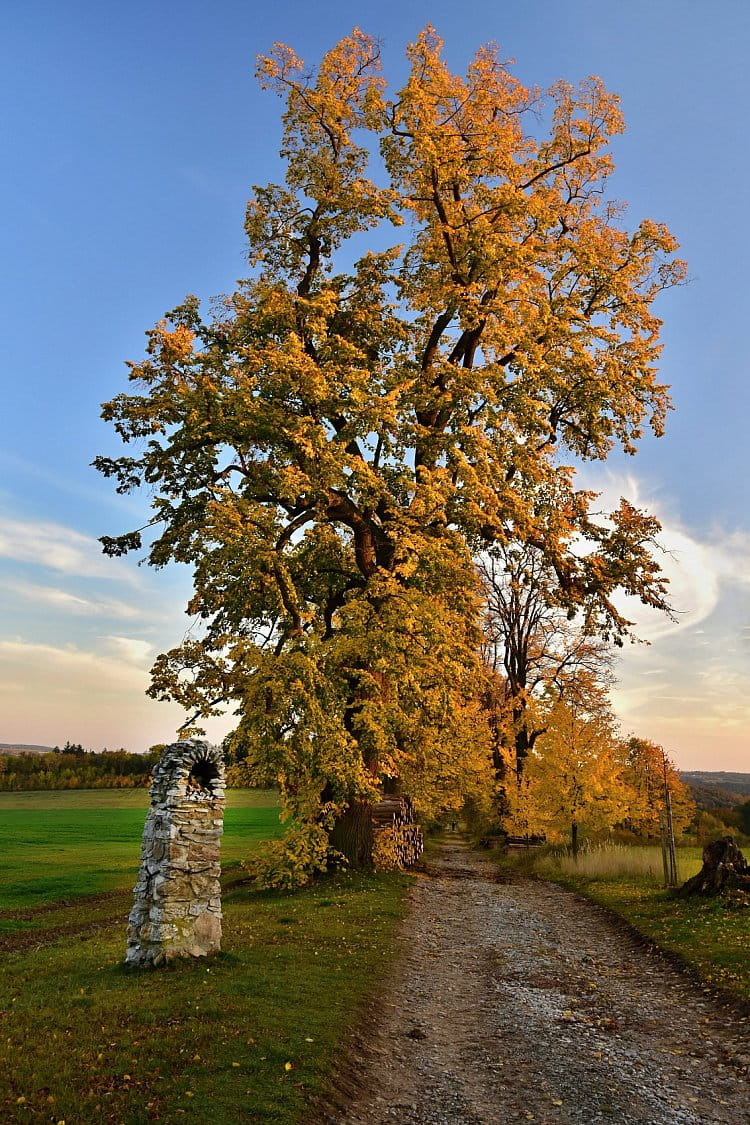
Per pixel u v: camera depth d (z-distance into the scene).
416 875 24.31
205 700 19.70
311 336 22.12
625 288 25.31
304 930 14.12
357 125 23.73
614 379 23.80
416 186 24.52
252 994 9.53
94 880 28.62
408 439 23.19
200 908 11.00
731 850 17.69
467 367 25.67
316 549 21.48
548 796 26.67
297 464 19.59
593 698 35.41
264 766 17.53
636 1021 10.13
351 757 18.19
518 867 30.30
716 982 11.38
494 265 23.20
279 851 19.44
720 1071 8.40
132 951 10.72
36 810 74.88
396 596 19.52
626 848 27.12
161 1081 6.77
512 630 40.75
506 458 22.97
